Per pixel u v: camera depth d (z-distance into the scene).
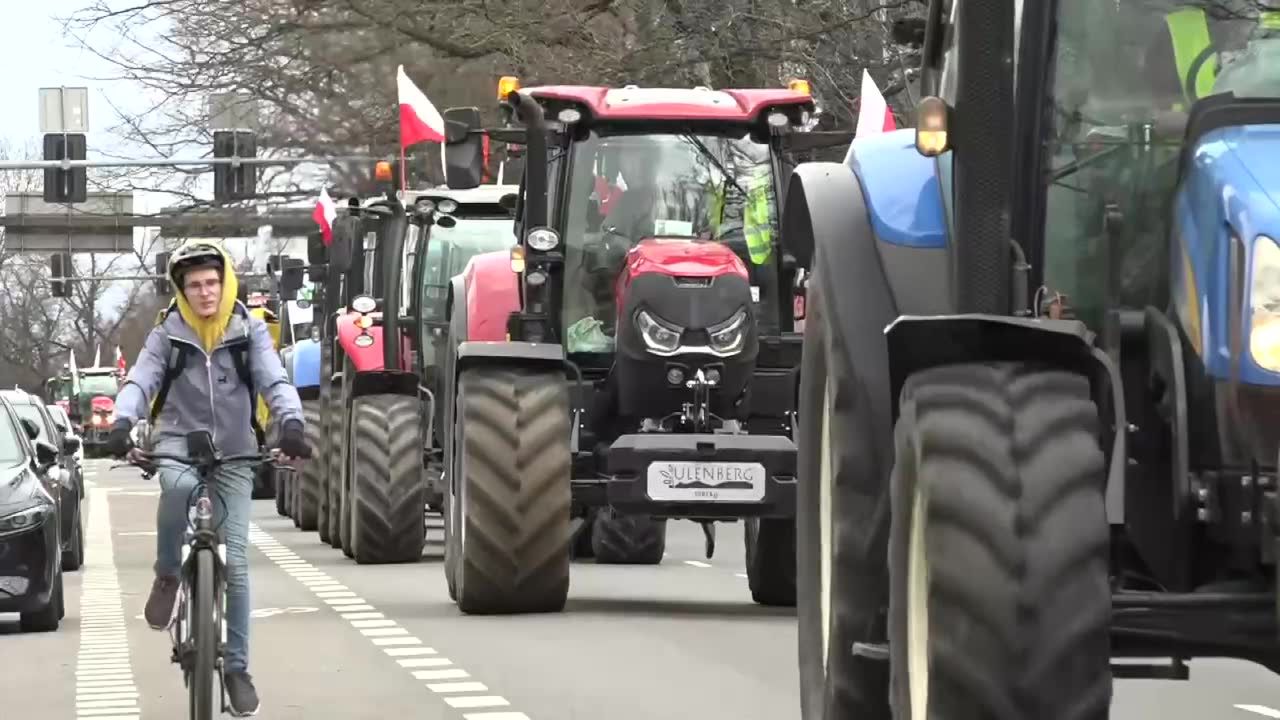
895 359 13.67
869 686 16.59
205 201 106.12
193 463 21.16
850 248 16.83
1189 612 13.77
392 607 35.81
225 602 21.31
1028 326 13.34
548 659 27.98
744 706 23.66
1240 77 14.70
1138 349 14.64
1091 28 15.23
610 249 33.31
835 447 16.59
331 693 25.38
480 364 32.50
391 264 49.44
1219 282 13.58
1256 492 13.33
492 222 50.31
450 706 24.03
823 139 33.69
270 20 80.81
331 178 93.12
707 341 31.86
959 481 12.95
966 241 14.62
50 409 62.53
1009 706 12.66
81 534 51.06
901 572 13.71
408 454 46.84
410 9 76.44
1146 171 14.98
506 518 32.16
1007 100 14.59
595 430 33.25
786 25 61.97
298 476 63.34
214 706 24.17
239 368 21.42
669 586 39.38
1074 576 12.73
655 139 33.53
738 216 33.44
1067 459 12.95
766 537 34.34
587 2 72.50
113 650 32.31
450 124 33.09
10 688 27.55
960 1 14.58
